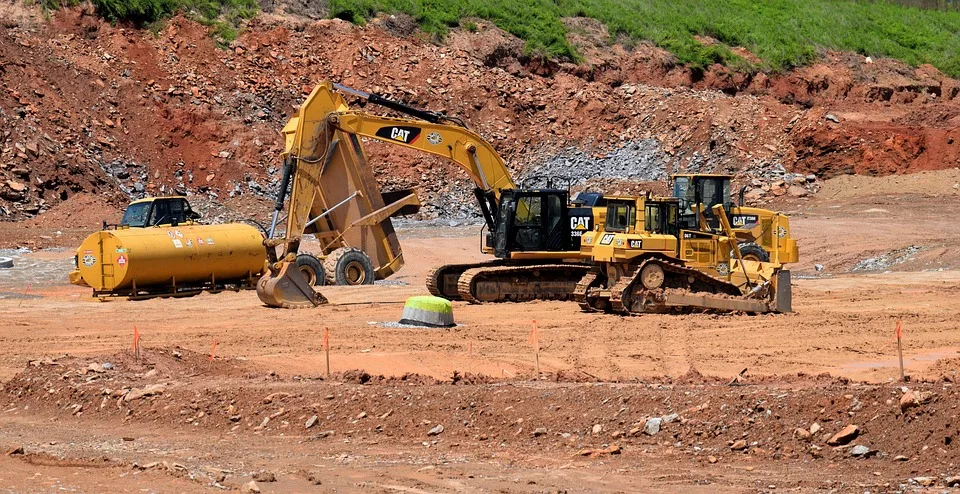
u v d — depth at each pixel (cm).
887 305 5531
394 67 12319
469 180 11125
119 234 5809
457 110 12144
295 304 5462
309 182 6241
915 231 9044
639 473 2312
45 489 2161
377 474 2331
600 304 5197
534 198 5831
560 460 2442
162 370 3438
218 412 2952
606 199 5253
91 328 4781
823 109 12294
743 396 2648
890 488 2150
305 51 12125
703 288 5150
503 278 5703
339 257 6400
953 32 16650
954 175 11275
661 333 4488
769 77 13662
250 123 11119
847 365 3741
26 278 6888
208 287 6144
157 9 11631
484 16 13462
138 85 10888
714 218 6625
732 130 12025
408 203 6700
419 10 13100
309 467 2406
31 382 3359
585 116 12444
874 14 16288
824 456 2378
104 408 3084
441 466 2402
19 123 9769
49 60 10588
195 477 2267
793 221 9769
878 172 11481
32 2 11025
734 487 2188
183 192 10300
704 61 13475
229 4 12250
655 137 12225
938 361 3678
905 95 14088
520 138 12188
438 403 2841
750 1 15888
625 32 13912
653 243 5106
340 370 3628
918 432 2372
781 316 4984
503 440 2634
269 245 5616
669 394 2731
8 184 9269
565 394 2819
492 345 4197
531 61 13000
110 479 2261
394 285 6462
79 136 10175
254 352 4041
